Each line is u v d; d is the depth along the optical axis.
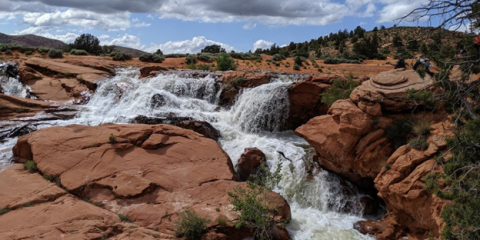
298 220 11.22
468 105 7.34
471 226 6.59
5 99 18.75
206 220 9.48
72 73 24.70
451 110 8.34
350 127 11.64
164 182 11.18
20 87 23.30
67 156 12.09
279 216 10.09
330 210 12.22
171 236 8.97
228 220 9.60
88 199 10.54
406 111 11.67
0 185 10.92
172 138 13.39
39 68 25.19
